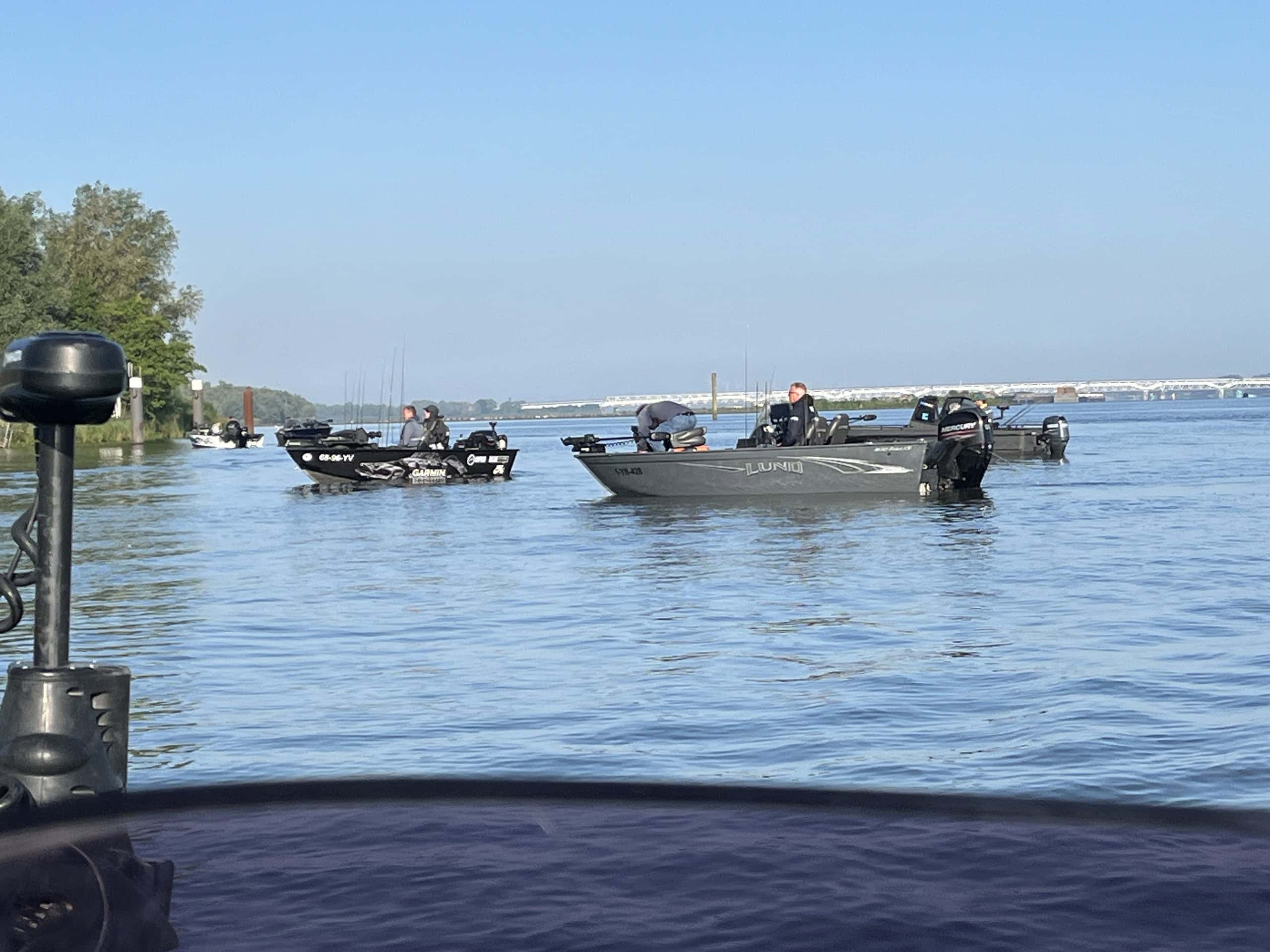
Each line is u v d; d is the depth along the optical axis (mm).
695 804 2352
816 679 7902
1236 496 24547
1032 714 6738
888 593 12133
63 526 2279
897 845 2125
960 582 12820
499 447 33188
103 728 2254
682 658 8758
